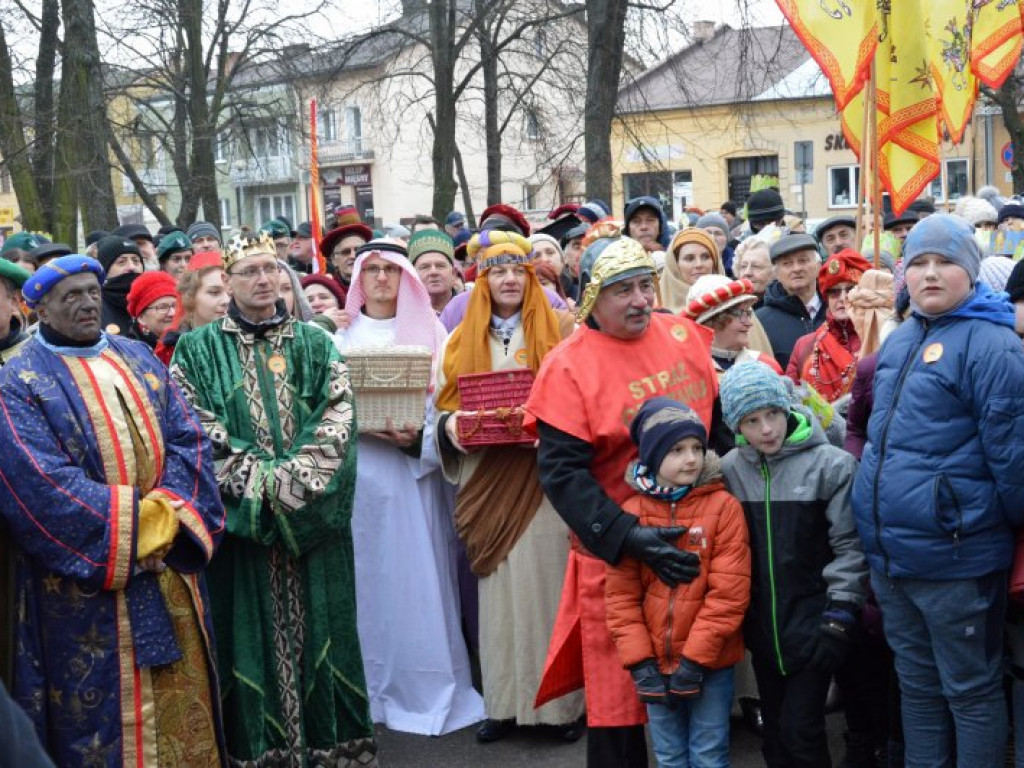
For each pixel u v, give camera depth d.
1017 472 3.38
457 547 5.36
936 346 3.52
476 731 4.92
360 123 40.72
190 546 3.74
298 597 4.25
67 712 3.54
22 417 3.54
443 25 19.69
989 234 8.29
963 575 3.46
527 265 4.84
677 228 12.86
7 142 15.86
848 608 3.60
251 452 4.16
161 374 3.89
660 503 3.70
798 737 3.63
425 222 10.52
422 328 5.35
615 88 15.45
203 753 3.81
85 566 3.49
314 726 4.24
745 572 3.64
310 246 10.26
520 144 27.12
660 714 3.75
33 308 3.71
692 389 3.91
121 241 6.81
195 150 20.58
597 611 3.87
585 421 3.80
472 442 4.70
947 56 6.01
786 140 34.59
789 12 5.53
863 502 3.58
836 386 5.02
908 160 5.71
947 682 3.55
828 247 6.97
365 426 4.95
